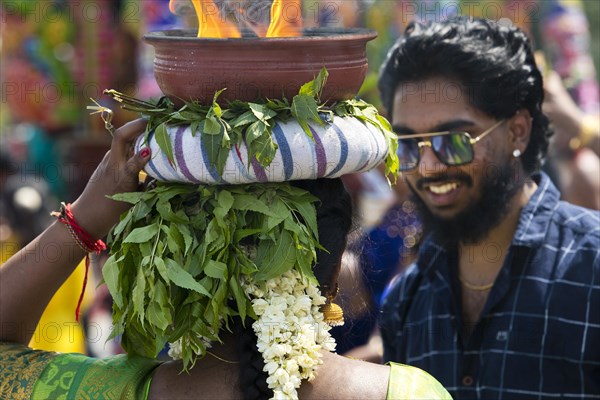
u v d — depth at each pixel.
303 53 2.28
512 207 4.00
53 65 7.89
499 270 3.96
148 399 2.34
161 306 2.22
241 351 2.28
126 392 2.35
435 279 4.12
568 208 3.98
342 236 2.44
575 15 6.89
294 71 2.27
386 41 6.98
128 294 2.33
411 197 4.20
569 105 5.36
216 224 2.24
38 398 2.38
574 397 3.77
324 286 2.44
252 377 2.25
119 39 7.52
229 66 2.26
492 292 3.89
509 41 4.03
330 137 2.24
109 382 2.38
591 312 3.76
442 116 3.94
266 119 2.22
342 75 2.32
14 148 8.23
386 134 2.44
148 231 2.27
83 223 2.55
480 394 3.89
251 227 2.28
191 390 2.32
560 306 3.79
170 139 2.25
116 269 2.30
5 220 6.74
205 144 2.21
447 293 4.06
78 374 2.41
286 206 2.28
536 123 4.11
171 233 2.25
